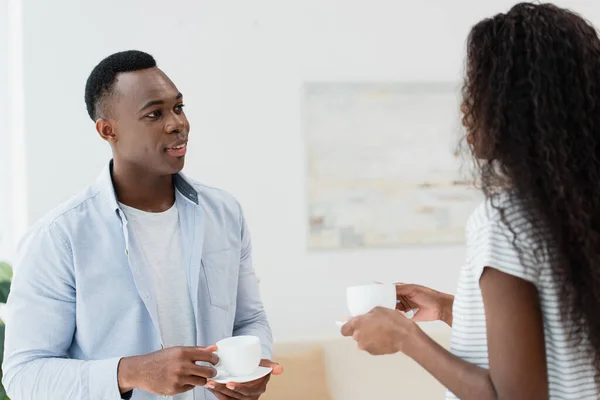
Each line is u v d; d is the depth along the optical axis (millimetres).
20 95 2537
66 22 2498
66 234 1177
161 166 1191
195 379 1029
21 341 1125
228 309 1314
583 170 761
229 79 2617
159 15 2566
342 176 2688
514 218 780
